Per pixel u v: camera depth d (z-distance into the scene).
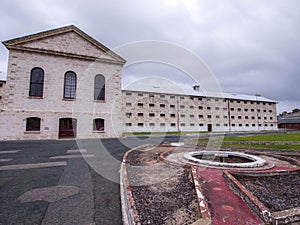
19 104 13.60
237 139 12.27
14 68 13.75
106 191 3.43
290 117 46.28
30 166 5.34
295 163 5.33
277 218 2.16
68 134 14.67
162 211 2.55
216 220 2.26
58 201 2.96
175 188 3.47
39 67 14.59
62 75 15.21
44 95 14.41
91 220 2.39
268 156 6.65
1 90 18.67
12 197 3.10
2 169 4.97
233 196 3.00
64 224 2.29
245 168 4.65
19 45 13.94
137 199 2.98
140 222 2.17
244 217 2.33
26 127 13.61
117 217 2.48
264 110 37.66
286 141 9.84
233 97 34.75
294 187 3.53
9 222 2.31
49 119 14.21
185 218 2.35
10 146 9.86
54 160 6.26
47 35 14.90
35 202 2.92
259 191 3.32
